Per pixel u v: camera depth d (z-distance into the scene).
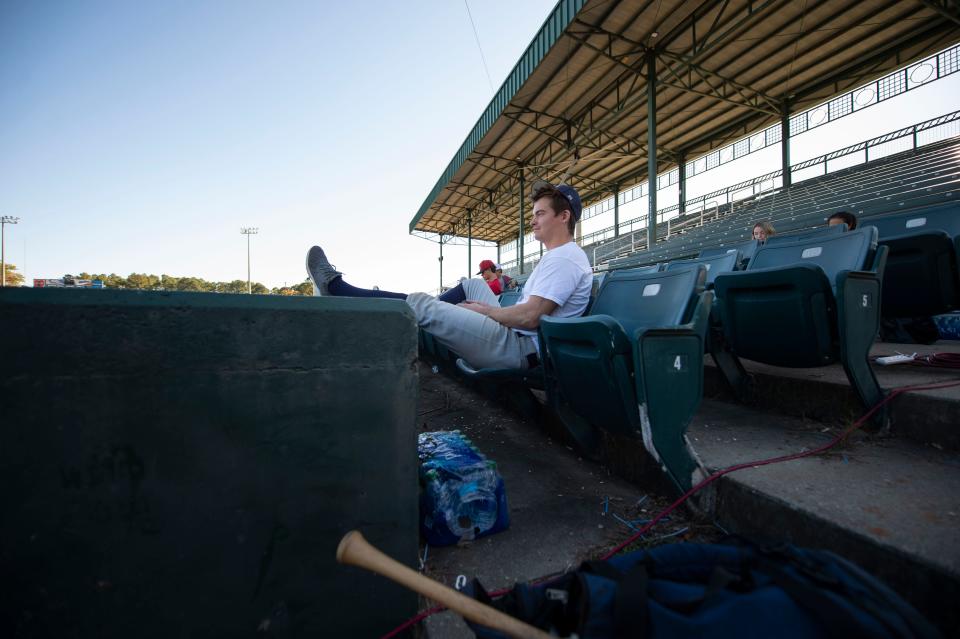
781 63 12.73
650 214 12.90
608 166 20.67
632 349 1.56
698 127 16.80
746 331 2.29
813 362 2.08
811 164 14.52
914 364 2.50
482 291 2.67
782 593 0.75
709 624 0.73
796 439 1.94
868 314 1.98
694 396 1.62
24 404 0.85
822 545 1.20
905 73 12.27
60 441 0.87
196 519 0.95
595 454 2.24
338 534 1.06
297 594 1.03
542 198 2.45
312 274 2.32
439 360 4.69
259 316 1.00
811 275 1.91
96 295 0.90
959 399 1.68
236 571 0.98
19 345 0.85
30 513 0.86
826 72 13.27
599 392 1.69
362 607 1.09
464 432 2.88
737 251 3.45
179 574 0.94
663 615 0.76
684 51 12.28
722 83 13.84
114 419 0.90
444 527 1.51
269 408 1.01
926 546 1.04
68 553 0.88
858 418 2.00
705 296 1.67
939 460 1.62
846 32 11.42
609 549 1.47
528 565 1.41
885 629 0.66
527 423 3.00
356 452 1.08
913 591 1.00
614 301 2.30
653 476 1.84
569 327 1.71
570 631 0.86
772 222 10.52
